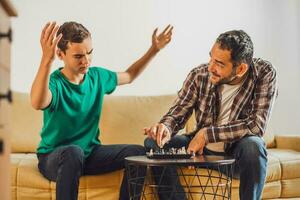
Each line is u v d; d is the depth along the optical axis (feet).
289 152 8.14
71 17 9.09
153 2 9.61
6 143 3.20
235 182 6.49
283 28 10.54
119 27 9.36
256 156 5.69
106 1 9.30
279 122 10.35
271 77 6.39
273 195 7.30
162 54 9.57
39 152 6.44
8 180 3.29
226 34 6.07
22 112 8.05
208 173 6.36
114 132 8.14
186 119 6.74
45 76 5.61
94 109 6.72
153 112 8.45
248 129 6.04
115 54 9.31
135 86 9.35
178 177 6.16
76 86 6.43
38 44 8.89
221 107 6.60
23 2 8.86
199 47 9.87
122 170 6.47
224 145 6.42
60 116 6.31
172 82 9.64
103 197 6.40
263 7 10.42
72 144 6.26
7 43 3.21
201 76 6.73
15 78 8.75
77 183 5.76
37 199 6.27
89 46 6.36
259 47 10.32
